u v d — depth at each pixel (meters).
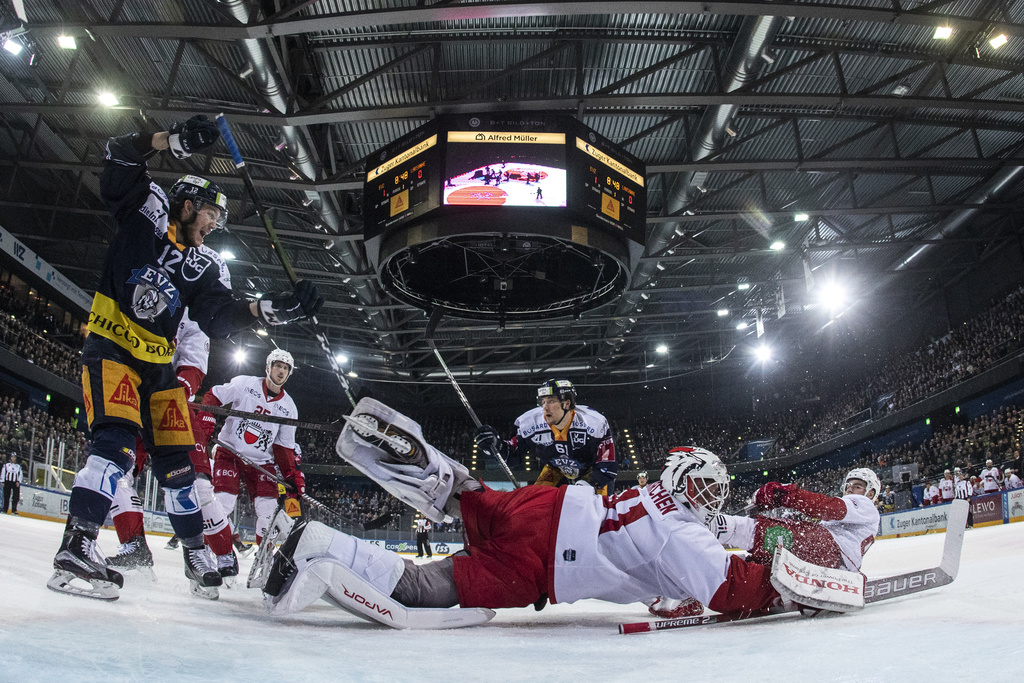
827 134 17.44
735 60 13.59
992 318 23.48
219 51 14.19
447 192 12.38
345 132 16.47
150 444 2.69
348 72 14.60
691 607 2.68
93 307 2.44
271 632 1.95
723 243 23.53
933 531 16.20
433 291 15.26
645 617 2.97
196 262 2.62
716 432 35.38
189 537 2.85
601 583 2.50
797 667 1.42
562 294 15.36
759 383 35.34
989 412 23.44
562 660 1.63
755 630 2.15
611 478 4.45
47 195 22.12
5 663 1.17
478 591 2.49
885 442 28.48
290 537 2.29
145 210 2.51
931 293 27.69
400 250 13.04
